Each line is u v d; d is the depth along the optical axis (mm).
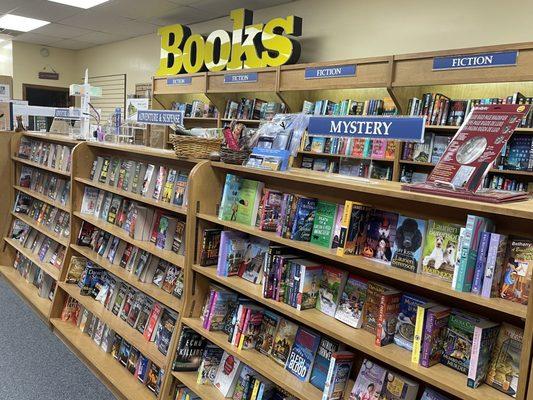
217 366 2406
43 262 4379
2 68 11211
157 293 2863
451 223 1562
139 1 6301
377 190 1599
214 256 2486
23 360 3361
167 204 2760
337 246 1844
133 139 3658
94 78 10500
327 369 1864
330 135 1920
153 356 2691
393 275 1570
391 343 1667
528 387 1219
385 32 4848
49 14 7457
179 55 6805
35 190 4902
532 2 3744
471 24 4145
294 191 2225
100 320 3445
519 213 1241
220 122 6309
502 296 1365
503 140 1447
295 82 5020
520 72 3340
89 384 3105
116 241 3457
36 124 5961
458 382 1407
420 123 1609
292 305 1971
